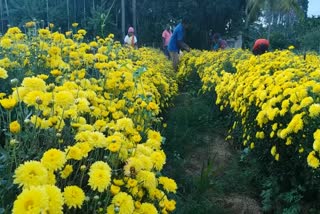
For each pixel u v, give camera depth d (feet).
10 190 5.53
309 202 10.71
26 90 6.73
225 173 14.11
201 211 10.92
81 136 6.36
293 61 18.04
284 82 12.59
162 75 25.04
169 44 41.37
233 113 18.13
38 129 7.23
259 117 11.82
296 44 85.76
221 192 12.74
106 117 9.47
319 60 20.67
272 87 12.83
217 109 21.71
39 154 6.31
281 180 11.49
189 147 16.79
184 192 12.25
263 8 81.71
